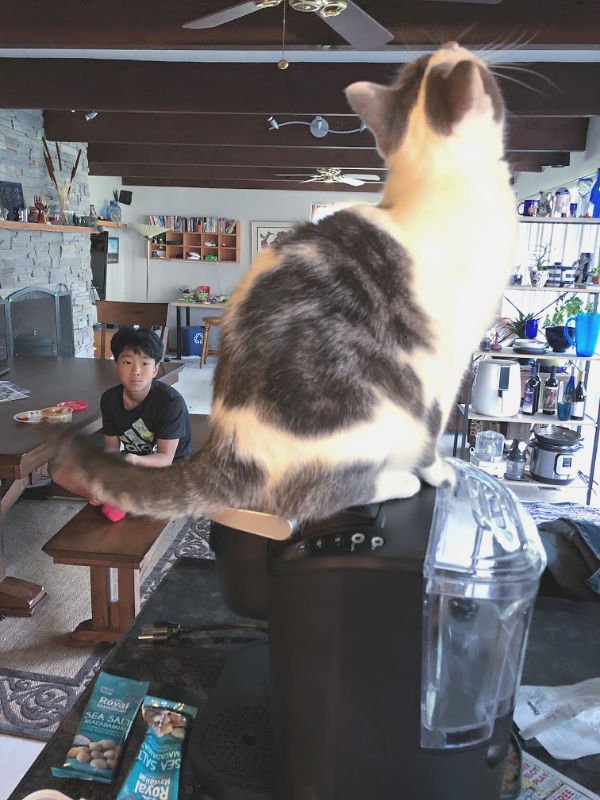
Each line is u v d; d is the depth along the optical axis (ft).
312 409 2.21
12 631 7.14
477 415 11.69
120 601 6.73
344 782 2.16
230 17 6.48
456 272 2.49
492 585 1.96
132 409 7.42
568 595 4.94
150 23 8.37
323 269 2.29
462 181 2.59
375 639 2.00
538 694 2.93
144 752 2.54
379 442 2.31
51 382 10.29
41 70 12.19
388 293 2.33
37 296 16.57
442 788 2.16
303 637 2.03
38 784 2.49
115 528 6.77
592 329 11.21
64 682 6.30
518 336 12.33
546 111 11.84
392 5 8.13
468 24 8.10
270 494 2.27
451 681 2.07
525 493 11.90
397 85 2.94
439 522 2.22
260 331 2.25
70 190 18.35
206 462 2.33
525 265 12.58
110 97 12.27
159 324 15.28
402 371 2.35
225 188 28.37
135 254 29.76
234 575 2.31
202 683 3.04
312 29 8.21
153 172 24.30
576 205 11.58
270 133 15.89
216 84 12.17
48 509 10.34
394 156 2.78
